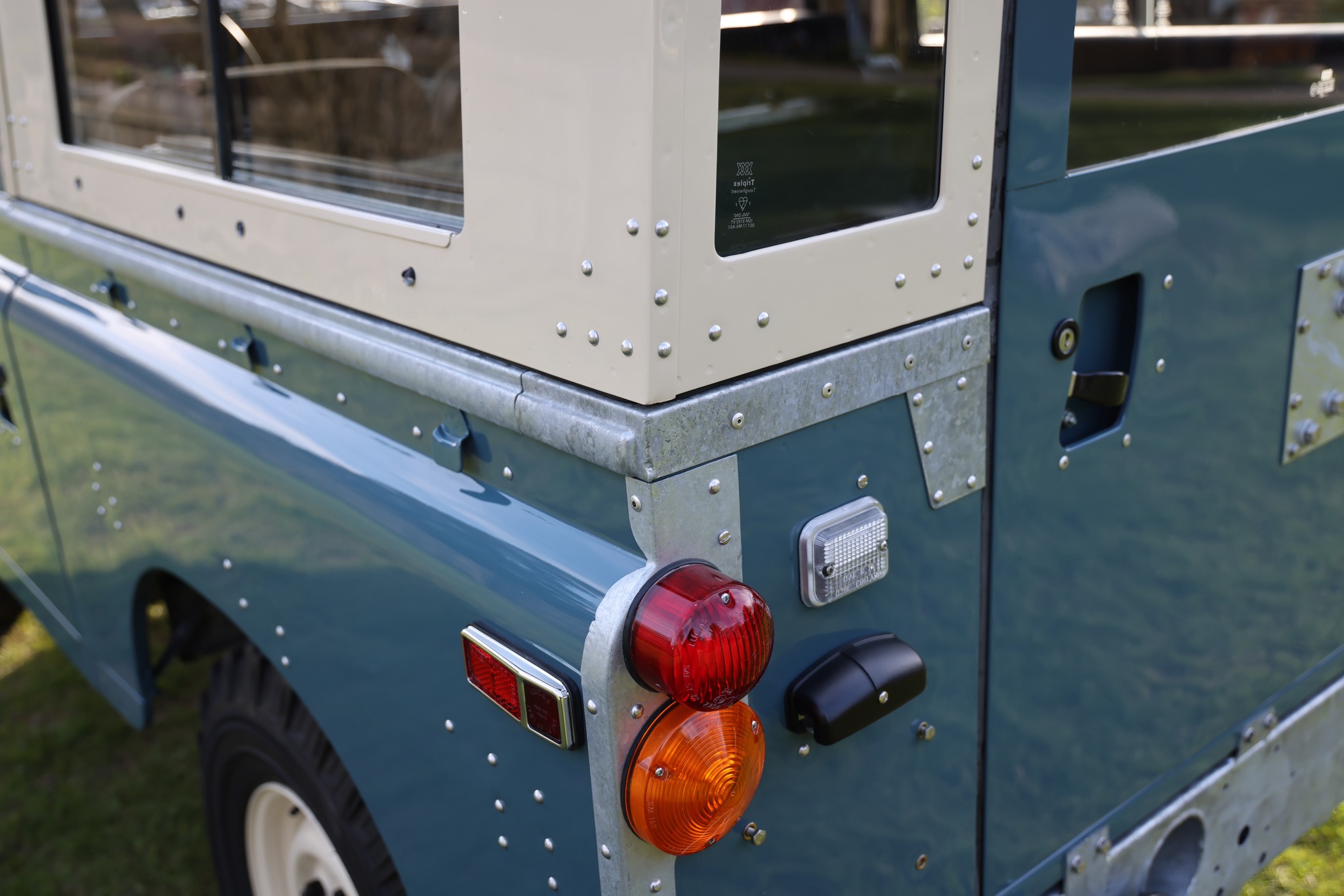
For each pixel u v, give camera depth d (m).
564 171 1.05
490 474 1.27
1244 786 1.97
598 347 1.07
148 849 2.80
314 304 1.47
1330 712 2.12
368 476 1.41
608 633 1.08
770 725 1.23
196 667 3.59
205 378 1.73
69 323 2.09
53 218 2.13
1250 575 1.85
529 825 1.28
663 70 0.95
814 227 1.15
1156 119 1.45
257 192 1.51
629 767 1.11
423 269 1.26
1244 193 1.60
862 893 1.40
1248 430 1.75
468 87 1.13
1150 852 1.81
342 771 1.78
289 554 1.58
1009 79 1.28
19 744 3.24
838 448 1.21
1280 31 1.57
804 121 1.11
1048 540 1.50
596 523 1.14
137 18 1.70
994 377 1.37
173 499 1.86
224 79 1.55
